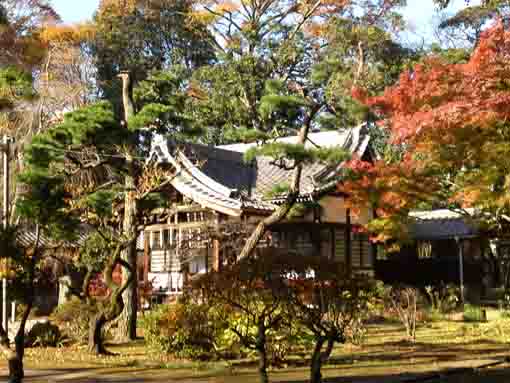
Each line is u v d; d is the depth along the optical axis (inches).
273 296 422.6
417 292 1044.5
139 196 682.2
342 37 1566.2
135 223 690.2
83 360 625.6
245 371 549.6
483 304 1209.4
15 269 557.6
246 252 687.7
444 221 1322.6
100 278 948.0
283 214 681.6
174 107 650.2
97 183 848.9
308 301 425.4
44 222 549.3
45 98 1168.8
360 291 444.5
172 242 1075.3
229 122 1549.0
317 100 637.3
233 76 1541.6
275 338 564.1
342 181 855.7
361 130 1145.4
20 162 925.2
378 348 689.0
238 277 427.5
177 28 1878.7
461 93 613.0
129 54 1833.2
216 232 967.6
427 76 643.5
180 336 614.5
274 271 425.1
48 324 741.3
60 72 1453.0
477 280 1279.5
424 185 738.2
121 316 784.9
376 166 755.4
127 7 1812.3
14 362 487.5
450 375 529.7
